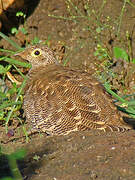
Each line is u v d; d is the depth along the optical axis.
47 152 9.88
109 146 9.25
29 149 10.39
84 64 15.70
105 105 10.16
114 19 16.12
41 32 16.38
